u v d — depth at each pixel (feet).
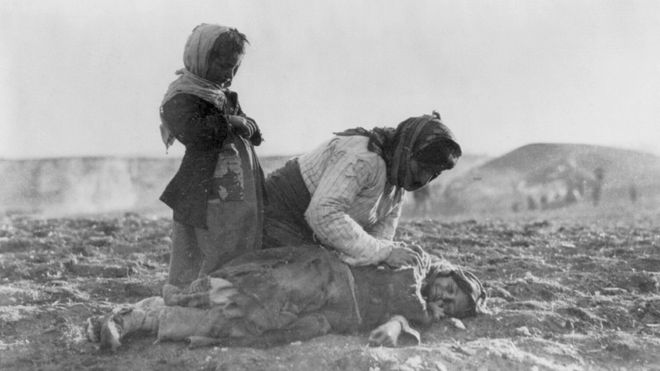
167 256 28.71
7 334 19.13
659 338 19.06
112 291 23.47
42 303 22.04
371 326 18.01
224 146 18.10
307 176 18.60
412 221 39.91
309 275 17.42
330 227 17.53
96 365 16.57
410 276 17.99
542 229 38.27
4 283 24.54
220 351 16.80
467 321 19.25
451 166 18.12
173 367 16.31
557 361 17.42
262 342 17.07
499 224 40.68
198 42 18.17
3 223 38.27
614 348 18.20
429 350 16.89
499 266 26.18
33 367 16.78
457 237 32.71
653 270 26.32
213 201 17.94
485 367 16.53
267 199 18.71
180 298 17.49
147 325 17.60
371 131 18.47
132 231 35.04
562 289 23.12
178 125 17.75
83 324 19.58
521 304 21.15
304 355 16.47
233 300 17.04
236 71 18.74
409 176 18.07
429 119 18.16
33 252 29.43
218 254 17.99
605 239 33.14
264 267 17.31
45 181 81.35
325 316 17.61
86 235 33.81
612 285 24.29
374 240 17.90
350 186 17.75
